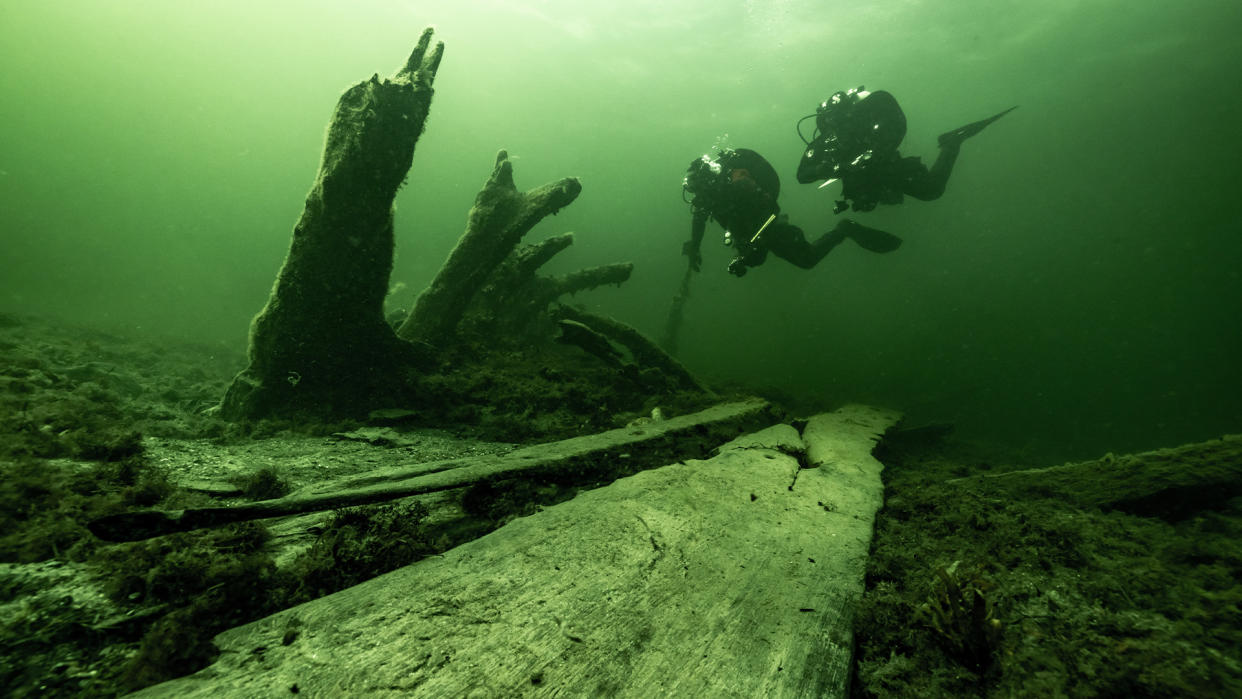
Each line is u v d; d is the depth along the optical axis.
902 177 7.32
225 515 1.94
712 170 7.45
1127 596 1.89
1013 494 3.32
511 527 2.22
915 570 2.24
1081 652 1.57
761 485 3.19
